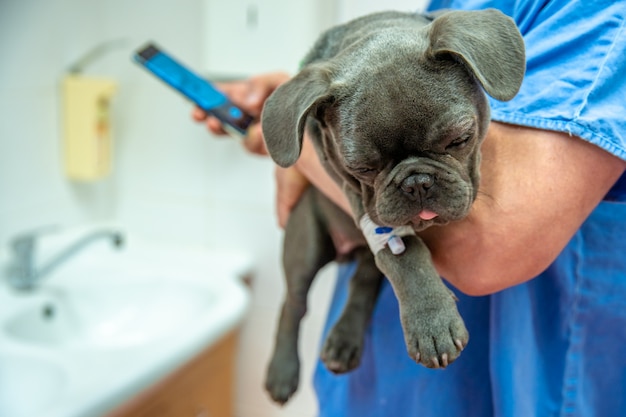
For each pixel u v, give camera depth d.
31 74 1.97
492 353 1.04
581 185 0.78
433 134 0.79
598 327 0.99
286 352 1.29
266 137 0.84
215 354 1.90
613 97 0.78
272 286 2.25
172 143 2.24
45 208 2.08
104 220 2.35
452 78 0.81
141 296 2.05
